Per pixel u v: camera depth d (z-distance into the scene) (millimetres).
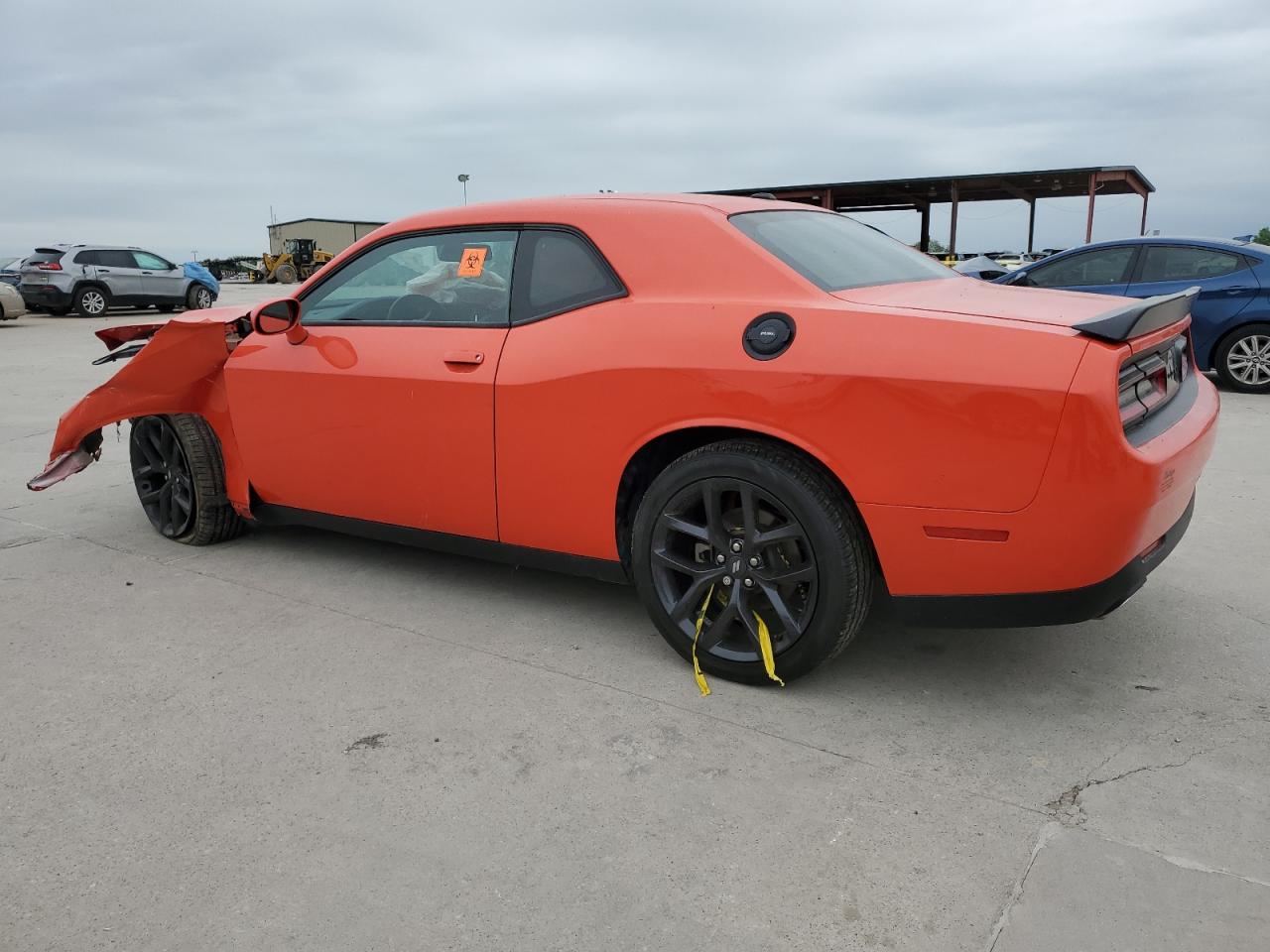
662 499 2936
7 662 3229
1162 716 2754
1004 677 3014
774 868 2113
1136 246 8711
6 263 22000
